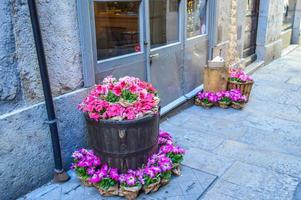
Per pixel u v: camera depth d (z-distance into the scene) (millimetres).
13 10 2189
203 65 4820
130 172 2504
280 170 2873
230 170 2871
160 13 3693
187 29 4262
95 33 2840
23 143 2404
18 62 2287
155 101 2510
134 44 3371
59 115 2633
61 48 2551
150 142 2531
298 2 9195
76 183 2670
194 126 3859
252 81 4551
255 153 3188
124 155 2455
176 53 4070
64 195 2510
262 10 6812
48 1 2381
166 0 3750
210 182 2674
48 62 2479
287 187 2617
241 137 3559
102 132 2396
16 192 2428
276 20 7438
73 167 2645
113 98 2434
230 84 4547
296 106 4570
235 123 3951
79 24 2625
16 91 2312
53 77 2541
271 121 4020
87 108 2398
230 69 4812
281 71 6637
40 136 2520
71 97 2695
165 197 2480
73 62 2674
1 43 2162
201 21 4609
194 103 4605
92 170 2531
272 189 2596
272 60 7594
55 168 2650
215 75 4398
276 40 7727
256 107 4527
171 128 3797
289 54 8422
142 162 2551
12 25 2203
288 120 4051
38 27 2266
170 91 4102
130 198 2441
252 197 2494
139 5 3307
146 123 2396
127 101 2387
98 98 2469
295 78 6090
